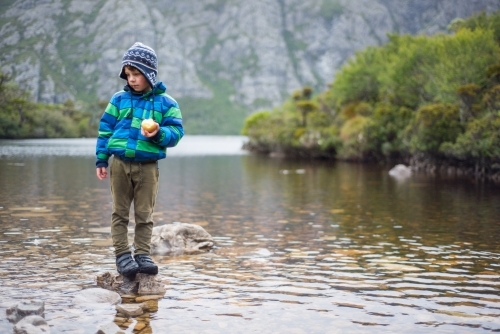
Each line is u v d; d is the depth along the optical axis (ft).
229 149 296.51
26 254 24.02
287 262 23.53
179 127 19.27
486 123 97.76
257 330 14.71
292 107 337.11
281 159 180.55
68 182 66.39
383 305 17.20
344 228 34.01
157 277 20.27
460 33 143.95
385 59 220.84
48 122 443.73
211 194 57.67
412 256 25.08
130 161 18.94
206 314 16.03
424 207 47.03
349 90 216.33
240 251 25.99
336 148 186.60
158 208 44.34
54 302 16.81
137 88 19.20
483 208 46.52
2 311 15.80
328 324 15.30
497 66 116.06
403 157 152.15
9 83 383.24
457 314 16.33
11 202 44.68
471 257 24.93
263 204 48.11
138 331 14.46
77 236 28.84
